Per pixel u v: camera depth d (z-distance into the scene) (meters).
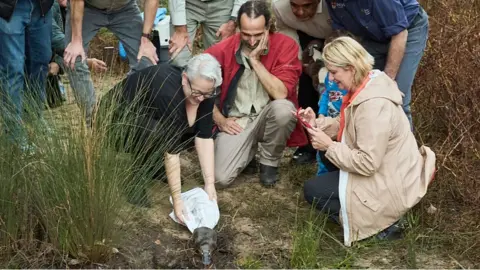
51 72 5.21
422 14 4.38
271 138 4.53
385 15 4.13
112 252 3.64
